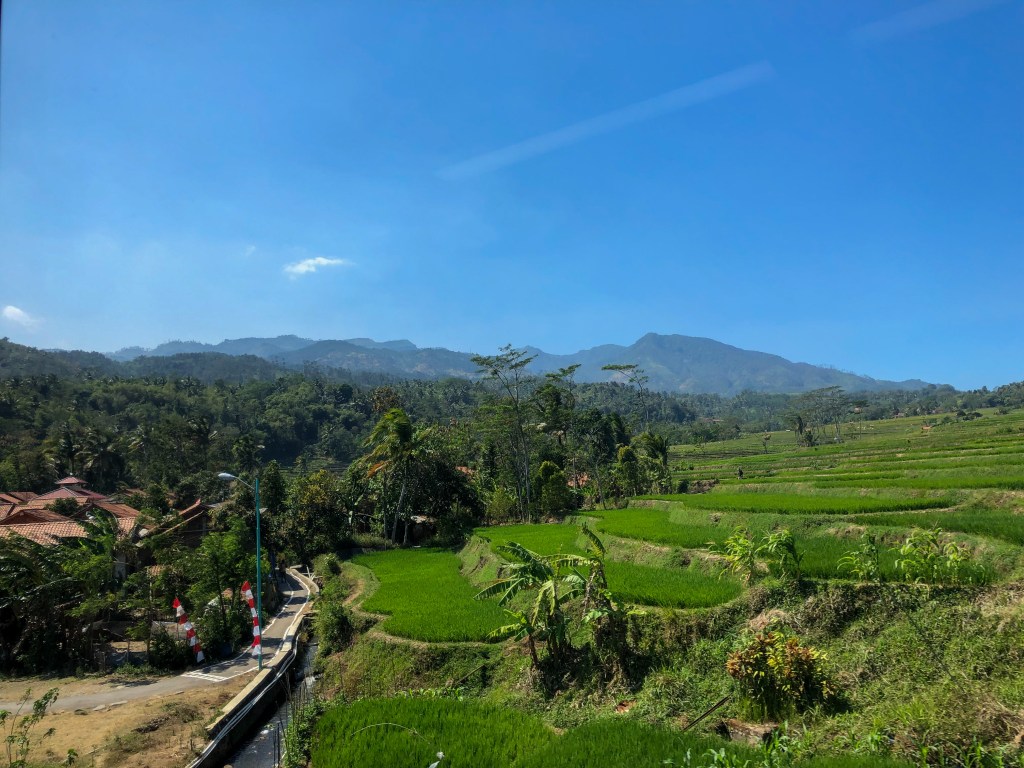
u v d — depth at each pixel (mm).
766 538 17453
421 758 13172
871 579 14859
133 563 39594
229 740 19562
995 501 22156
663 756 11086
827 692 12055
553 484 53344
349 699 20609
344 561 49219
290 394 154750
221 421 135500
